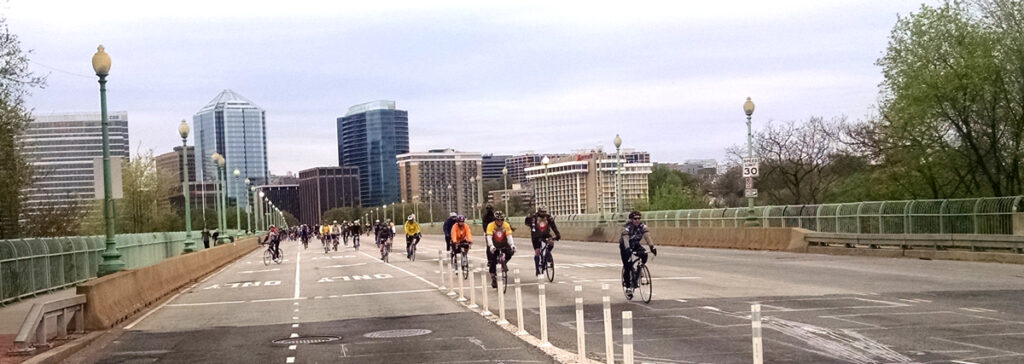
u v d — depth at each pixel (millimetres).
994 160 39938
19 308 20984
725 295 17953
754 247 38156
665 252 38281
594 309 16203
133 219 77250
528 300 18250
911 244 29281
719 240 41594
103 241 34188
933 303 15523
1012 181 39188
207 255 38156
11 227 37875
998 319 13211
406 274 29312
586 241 59438
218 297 23328
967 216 27375
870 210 32188
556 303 17516
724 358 10484
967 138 38844
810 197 67688
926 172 42031
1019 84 36469
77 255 30391
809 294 17719
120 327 16578
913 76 38969
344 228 76062
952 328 12383
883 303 15719
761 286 19844
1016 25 36875
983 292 17250
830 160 66562
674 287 20094
